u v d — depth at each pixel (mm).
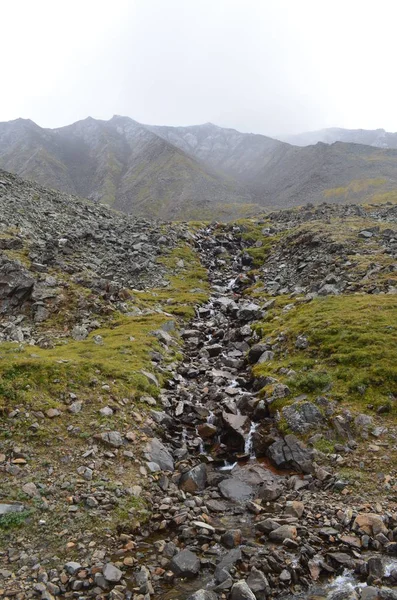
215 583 11453
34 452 16109
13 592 10875
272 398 21203
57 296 33906
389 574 11516
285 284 45375
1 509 13453
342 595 10945
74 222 58844
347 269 40062
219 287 49344
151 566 12102
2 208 52719
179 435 19984
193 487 16312
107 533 13273
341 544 12859
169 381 24562
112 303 36281
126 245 55969
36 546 12586
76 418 18328
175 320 36031
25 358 21719
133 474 16219
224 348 31078
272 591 11148
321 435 18469
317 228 58844
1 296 32188
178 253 57750
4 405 17656
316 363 23328
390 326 25188
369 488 15586
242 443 19422
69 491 14734
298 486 16172
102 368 22422
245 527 14016
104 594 11031
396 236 49719
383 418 18969
